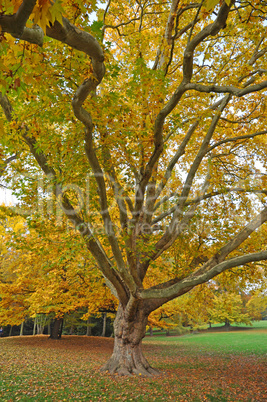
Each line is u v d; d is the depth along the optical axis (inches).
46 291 570.9
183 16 352.8
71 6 139.3
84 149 225.0
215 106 379.2
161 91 209.8
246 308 1641.2
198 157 344.5
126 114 226.8
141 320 372.8
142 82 205.8
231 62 331.0
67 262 440.1
